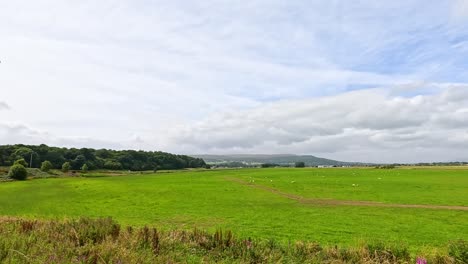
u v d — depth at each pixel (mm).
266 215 37312
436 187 72500
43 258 6688
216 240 11039
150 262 7566
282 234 26797
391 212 40094
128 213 38281
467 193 61125
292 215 37438
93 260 7031
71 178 116875
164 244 9688
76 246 8633
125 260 7191
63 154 178875
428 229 29828
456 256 10078
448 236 26953
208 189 72500
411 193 61500
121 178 118938
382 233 27891
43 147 173750
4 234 8664
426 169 162625
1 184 86438
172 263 7852
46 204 46969
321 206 45500
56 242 8359
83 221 11977
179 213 38500
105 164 189875
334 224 31953
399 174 122312
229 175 132875
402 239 25578
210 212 39406
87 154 187625
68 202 49594
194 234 11680
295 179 102188
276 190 69312
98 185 84562
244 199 53688
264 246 10750
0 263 6152
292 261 9609
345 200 52531
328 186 77062
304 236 26125
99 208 42812
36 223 11680
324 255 10383
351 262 9852
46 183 90938
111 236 9672
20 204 46938
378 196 57312
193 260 8672
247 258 9312
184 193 64000
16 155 150500
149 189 73125
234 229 28688
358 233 27750
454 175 113812
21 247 7336
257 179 105375
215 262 8883
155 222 31984
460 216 37281
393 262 10320
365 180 94062
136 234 10461
